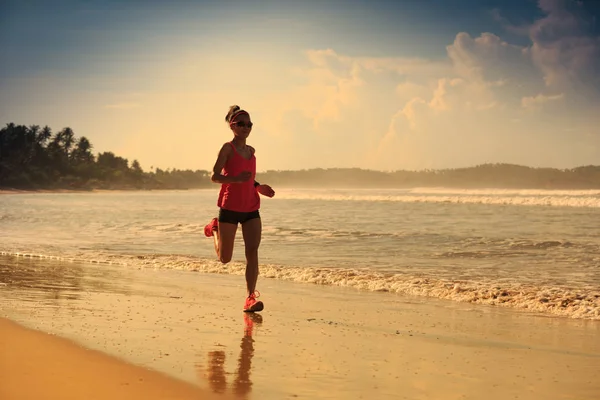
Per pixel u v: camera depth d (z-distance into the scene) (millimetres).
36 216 24578
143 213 27750
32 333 4121
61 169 123312
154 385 3055
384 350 4172
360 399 3041
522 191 68438
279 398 2990
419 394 3162
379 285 7656
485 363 3900
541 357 4105
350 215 25859
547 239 14656
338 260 10562
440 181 124812
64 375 3135
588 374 3662
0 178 106750
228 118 5703
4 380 3006
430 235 15570
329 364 3719
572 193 59719
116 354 3658
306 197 57781
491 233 16391
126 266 9242
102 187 126562
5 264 9016
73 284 7016
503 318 5707
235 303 6008
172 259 10109
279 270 8898
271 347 4117
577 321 5602
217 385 3145
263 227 18281
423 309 6113
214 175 5512
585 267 9805
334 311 5820
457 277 8633
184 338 4258
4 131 117812
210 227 5812
